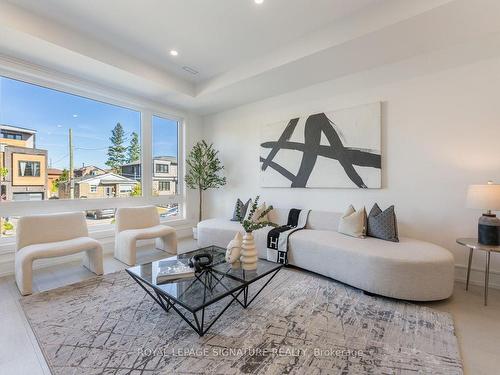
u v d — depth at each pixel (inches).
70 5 96.8
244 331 71.6
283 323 75.8
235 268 85.7
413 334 70.6
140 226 151.4
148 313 81.2
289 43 121.2
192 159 203.3
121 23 107.7
